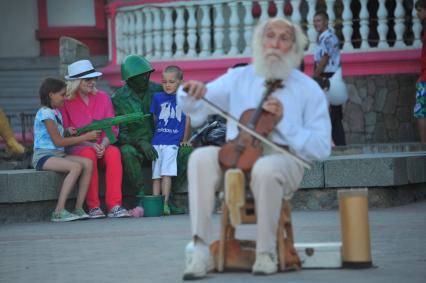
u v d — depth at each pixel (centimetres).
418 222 1873
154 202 2144
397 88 3341
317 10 3450
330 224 1875
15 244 1758
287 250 1324
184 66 3512
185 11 3619
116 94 2217
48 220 2161
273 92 1313
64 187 2103
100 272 1409
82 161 2114
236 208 1238
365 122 3362
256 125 1280
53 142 2103
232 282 1257
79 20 4238
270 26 1301
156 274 1367
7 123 2717
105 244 1711
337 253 1343
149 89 2228
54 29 4219
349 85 3366
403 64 3328
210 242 1304
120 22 3738
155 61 3594
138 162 2167
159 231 1866
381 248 1549
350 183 2139
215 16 3512
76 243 1741
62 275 1396
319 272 1319
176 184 2216
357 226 1340
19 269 1470
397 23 3347
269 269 1294
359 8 3484
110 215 2141
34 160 2152
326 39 2975
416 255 1471
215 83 1339
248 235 1742
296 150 1298
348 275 1292
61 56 3047
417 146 2859
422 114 2948
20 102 3894
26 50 4266
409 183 2214
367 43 3372
